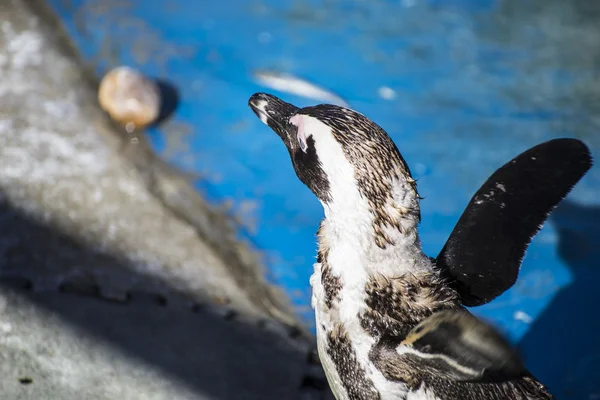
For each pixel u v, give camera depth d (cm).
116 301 556
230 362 523
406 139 816
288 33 967
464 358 310
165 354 517
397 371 351
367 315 363
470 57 944
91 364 495
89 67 850
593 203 753
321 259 379
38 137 712
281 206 721
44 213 628
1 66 802
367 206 364
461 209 732
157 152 755
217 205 710
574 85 902
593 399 576
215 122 816
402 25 1001
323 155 372
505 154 800
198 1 1010
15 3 908
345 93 875
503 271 394
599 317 640
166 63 887
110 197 663
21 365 481
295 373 526
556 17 1024
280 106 415
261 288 621
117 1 978
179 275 601
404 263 370
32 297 538
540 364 602
